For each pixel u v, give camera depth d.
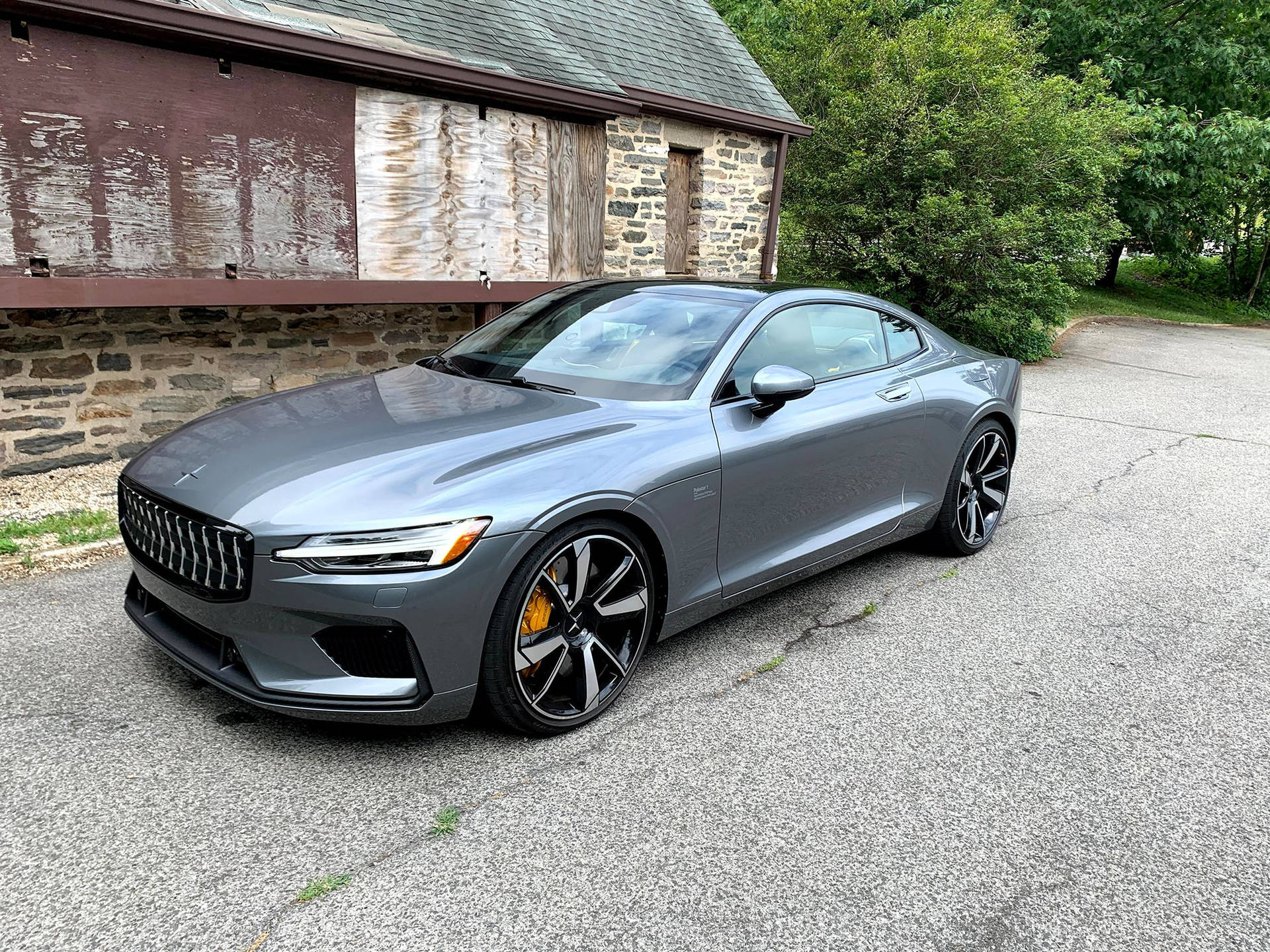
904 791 2.53
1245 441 7.86
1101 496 5.88
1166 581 4.34
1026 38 14.95
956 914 2.04
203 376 6.27
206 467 2.64
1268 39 22.94
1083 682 3.26
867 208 13.08
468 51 7.23
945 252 12.26
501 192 7.10
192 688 2.89
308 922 1.91
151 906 1.93
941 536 4.48
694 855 2.20
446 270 6.86
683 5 11.96
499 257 7.19
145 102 5.20
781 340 3.58
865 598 3.99
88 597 3.58
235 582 2.35
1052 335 14.71
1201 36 21.66
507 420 2.90
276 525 2.31
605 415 3.01
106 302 5.21
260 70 5.63
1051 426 8.30
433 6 7.90
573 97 7.16
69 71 4.89
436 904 1.98
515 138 7.10
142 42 5.12
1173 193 21.64
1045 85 13.05
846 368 3.86
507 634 2.49
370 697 2.37
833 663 3.32
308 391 3.38
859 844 2.28
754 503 3.26
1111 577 4.37
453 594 2.36
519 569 2.50
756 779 2.55
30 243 4.92
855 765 2.65
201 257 5.59
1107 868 2.24
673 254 10.58
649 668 3.23
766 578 3.41
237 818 2.25
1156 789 2.60
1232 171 21.92
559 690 2.85
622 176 9.23
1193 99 21.81
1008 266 12.53
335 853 2.14
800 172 14.22
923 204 12.23
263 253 5.87
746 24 20.23
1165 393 10.73
